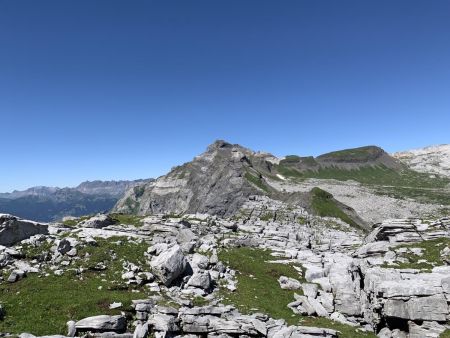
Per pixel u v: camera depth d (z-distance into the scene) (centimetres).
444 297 3697
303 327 3591
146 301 3784
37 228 5422
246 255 6019
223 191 19075
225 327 3534
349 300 4503
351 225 12606
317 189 15100
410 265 4747
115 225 6944
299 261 6000
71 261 4681
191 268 4844
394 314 3772
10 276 4041
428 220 6356
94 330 3275
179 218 8312
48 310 3503
